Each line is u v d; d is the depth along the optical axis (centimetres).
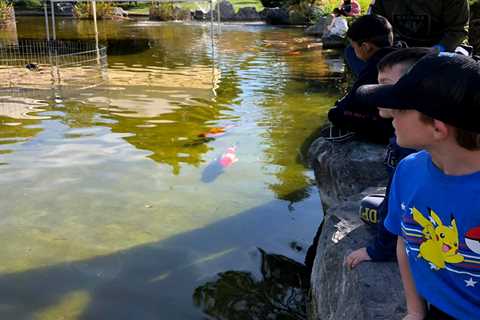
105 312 361
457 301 185
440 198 180
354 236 350
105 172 612
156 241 458
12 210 515
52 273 409
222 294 382
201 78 1164
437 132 173
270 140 730
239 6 2947
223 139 734
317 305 350
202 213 512
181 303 371
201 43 1762
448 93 166
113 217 502
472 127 165
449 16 490
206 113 870
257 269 417
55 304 370
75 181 585
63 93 1000
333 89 1056
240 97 987
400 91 178
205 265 421
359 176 462
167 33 2067
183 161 650
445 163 178
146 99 963
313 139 735
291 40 1834
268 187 574
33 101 936
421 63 177
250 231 477
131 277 404
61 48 1616
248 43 1759
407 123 180
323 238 372
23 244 452
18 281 397
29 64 1248
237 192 561
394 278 292
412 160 201
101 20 2633
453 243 179
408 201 195
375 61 448
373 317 269
